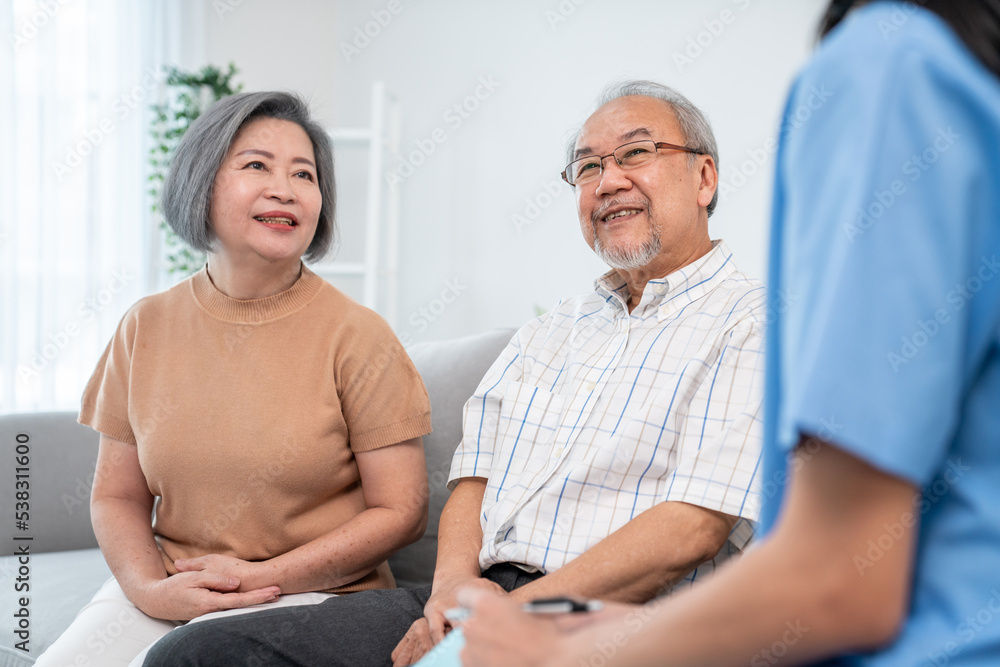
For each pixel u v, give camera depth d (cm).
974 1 49
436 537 166
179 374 143
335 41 436
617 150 141
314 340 145
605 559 108
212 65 405
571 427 131
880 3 51
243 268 145
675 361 126
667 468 119
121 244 378
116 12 377
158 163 379
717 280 136
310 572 134
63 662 124
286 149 146
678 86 386
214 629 110
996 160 45
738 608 48
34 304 349
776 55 372
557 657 57
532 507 124
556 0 405
